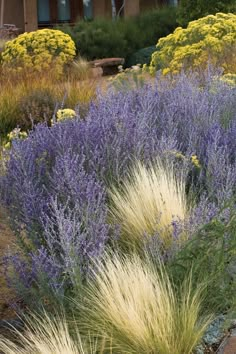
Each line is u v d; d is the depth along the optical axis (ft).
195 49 33.30
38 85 34.04
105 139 16.10
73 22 80.48
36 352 10.77
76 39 62.34
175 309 11.20
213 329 11.36
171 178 15.70
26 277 12.35
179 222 13.37
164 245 13.55
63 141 16.10
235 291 11.87
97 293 11.64
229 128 18.89
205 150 17.67
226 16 35.35
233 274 12.22
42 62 46.06
